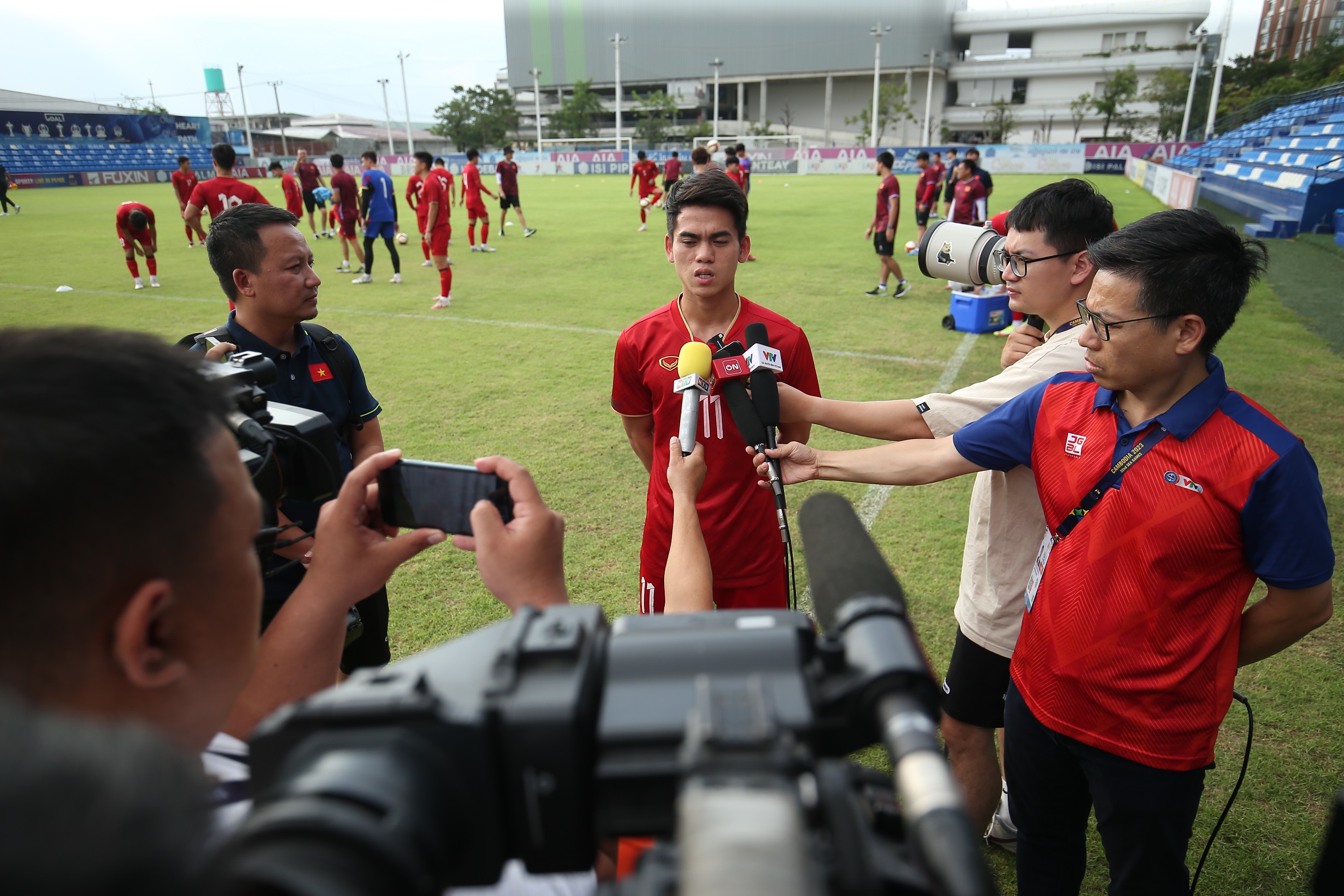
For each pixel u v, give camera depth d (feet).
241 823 1.51
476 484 3.09
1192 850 7.30
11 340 1.62
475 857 1.73
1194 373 4.74
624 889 1.45
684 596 4.02
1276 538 4.55
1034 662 5.40
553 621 1.96
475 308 30.27
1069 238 6.34
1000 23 210.38
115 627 1.64
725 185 7.76
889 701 1.73
